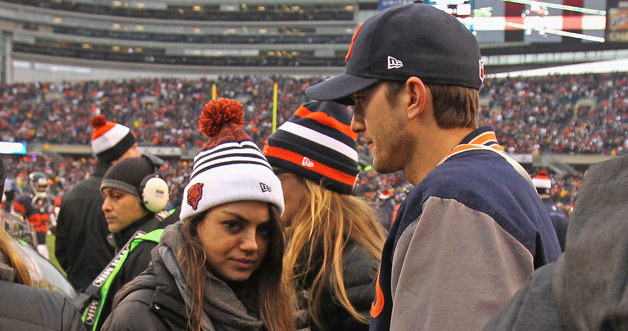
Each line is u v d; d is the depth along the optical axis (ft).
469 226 3.80
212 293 5.87
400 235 4.18
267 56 198.18
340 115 8.14
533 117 124.26
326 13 190.29
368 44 4.85
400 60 4.70
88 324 8.54
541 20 83.76
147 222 10.53
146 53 204.95
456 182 4.01
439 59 4.67
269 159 8.03
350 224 7.49
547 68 156.46
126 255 8.93
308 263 7.42
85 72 225.97
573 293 2.24
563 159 113.09
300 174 7.84
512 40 83.30
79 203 12.73
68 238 12.82
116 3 196.65
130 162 10.46
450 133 4.73
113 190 10.28
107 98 149.89
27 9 191.11
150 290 5.85
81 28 198.08
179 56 204.44
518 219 3.92
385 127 4.83
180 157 134.00
